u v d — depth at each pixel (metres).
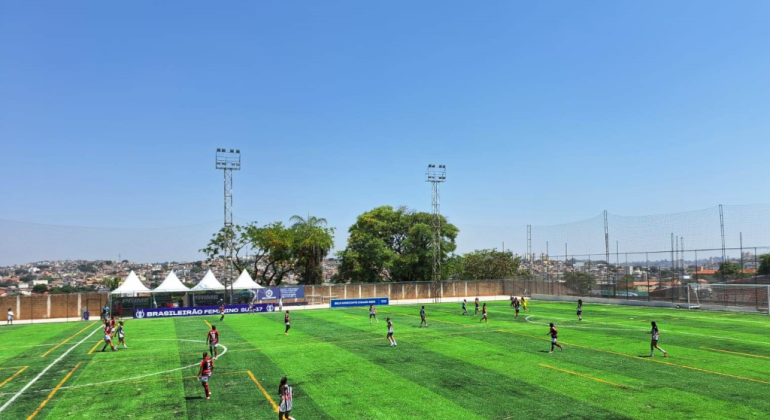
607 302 74.19
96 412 21.59
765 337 38.06
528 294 90.38
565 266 83.88
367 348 36.03
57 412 21.70
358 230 105.00
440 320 53.22
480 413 20.69
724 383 24.73
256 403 22.61
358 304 76.25
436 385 25.25
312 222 104.12
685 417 19.77
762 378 25.67
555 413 20.53
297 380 26.75
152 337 43.97
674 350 33.22
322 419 20.23
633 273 72.56
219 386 25.75
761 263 67.38
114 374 28.89
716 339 37.34
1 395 24.59
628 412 20.48
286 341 40.03
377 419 20.14
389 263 99.38
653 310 60.97
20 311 65.25
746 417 19.67
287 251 99.94
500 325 47.94
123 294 72.56
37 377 28.48
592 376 26.53
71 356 35.09
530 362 30.25
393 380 26.41
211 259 101.00
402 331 44.62
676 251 67.62
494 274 111.19
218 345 38.53
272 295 77.06
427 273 99.38
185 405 22.45
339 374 27.95
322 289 83.38
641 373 27.03
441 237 105.12
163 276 109.44
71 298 67.69
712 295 61.81
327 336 42.50
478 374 27.42
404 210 108.75
